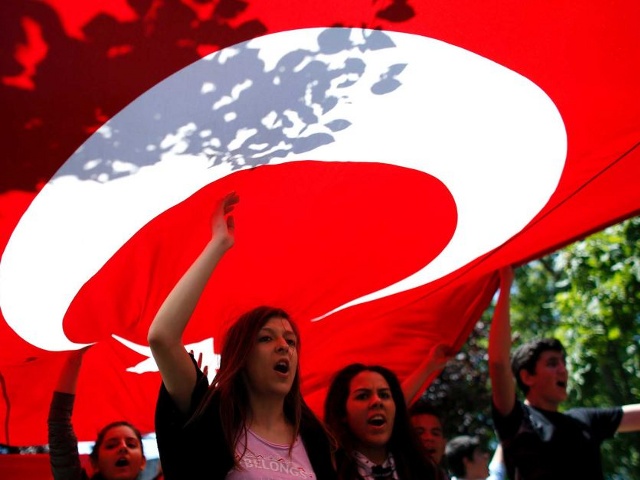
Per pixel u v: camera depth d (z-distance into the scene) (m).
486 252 5.54
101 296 4.39
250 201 4.32
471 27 3.53
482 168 4.61
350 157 4.23
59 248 3.89
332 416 4.37
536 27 3.58
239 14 3.05
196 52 3.14
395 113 3.96
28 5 2.74
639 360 12.76
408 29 3.43
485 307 5.98
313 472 3.49
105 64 3.03
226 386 3.45
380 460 4.30
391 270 5.35
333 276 5.26
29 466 5.81
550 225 5.39
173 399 3.38
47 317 4.42
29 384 5.25
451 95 3.92
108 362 5.59
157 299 4.54
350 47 3.44
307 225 4.70
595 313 11.59
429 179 4.64
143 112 3.31
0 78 2.96
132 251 4.16
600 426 5.06
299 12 3.16
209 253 3.56
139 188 3.71
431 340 6.09
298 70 3.45
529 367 5.18
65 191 3.55
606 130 4.45
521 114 4.20
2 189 3.43
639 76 4.04
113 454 5.00
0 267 3.91
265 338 3.60
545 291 16.80
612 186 5.04
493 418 5.07
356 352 6.16
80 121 3.22
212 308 5.15
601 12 3.54
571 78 4.00
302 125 3.78
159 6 2.89
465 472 6.69
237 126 3.60
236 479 3.27
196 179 3.85
